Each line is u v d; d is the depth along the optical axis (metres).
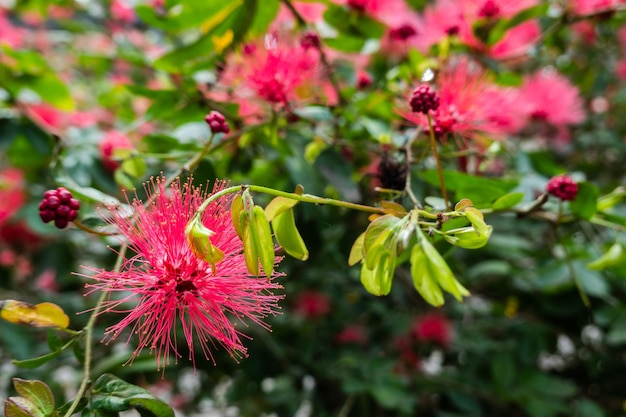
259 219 0.36
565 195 0.44
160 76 0.60
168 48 0.57
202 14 0.52
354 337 0.70
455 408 0.66
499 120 0.48
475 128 0.45
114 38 0.74
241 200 0.36
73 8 0.76
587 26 0.74
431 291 0.35
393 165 0.44
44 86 0.54
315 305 0.69
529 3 0.53
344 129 0.52
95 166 0.53
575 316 0.61
